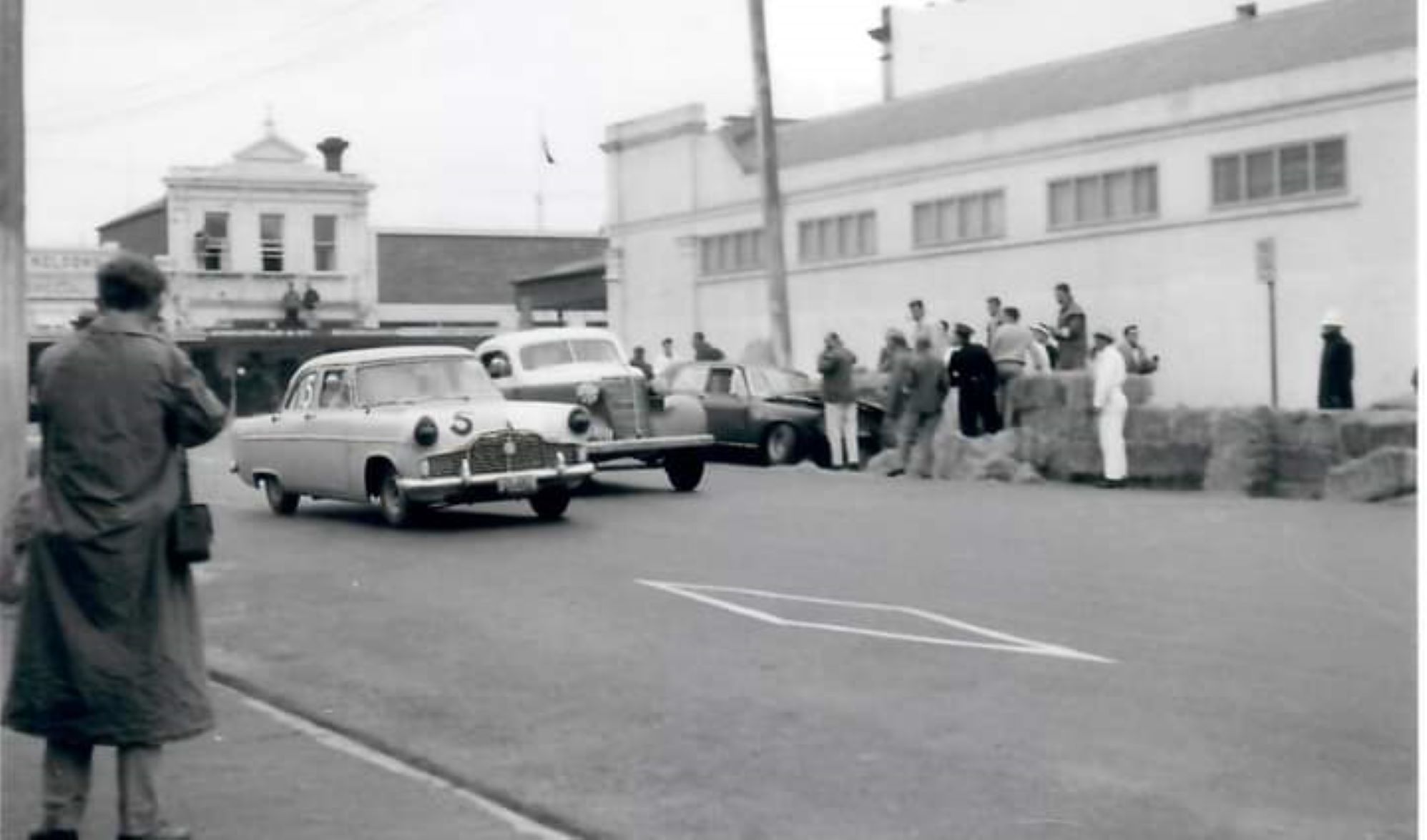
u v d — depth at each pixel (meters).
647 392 17.70
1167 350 24.97
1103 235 25.86
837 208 31.41
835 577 11.64
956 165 28.50
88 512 5.50
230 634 10.09
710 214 34.72
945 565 12.05
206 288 50.44
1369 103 22.09
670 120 35.78
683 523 14.97
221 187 50.69
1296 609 9.98
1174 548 12.69
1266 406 17.77
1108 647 9.01
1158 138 24.94
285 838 5.99
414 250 57.38
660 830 6.04
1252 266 23.69
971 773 6.66
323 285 52.12
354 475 15.29
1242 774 6.55
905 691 8.12
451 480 14.50
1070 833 5.88
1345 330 22.52
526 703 8.09
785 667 8.74
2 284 7.98
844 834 5.94
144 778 5.66
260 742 7.47
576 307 46.84
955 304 28.69
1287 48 23.59
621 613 10.41
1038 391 19.44
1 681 7.64
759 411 22.55
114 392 5.55
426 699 8.23
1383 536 13.06
